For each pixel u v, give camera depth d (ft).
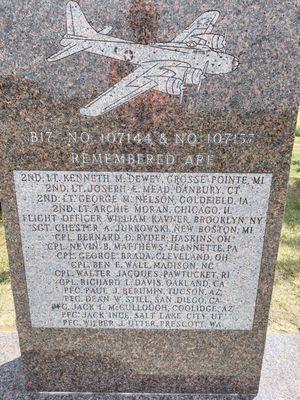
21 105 3.44
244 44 3.25
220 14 3.18
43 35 3.25
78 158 3.60
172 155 3.58
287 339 4.98
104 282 4.03
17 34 3.25
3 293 6.15
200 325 4.18
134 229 3.83
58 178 3.67
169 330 4.21
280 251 7.14
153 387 4.46
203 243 3.87
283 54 3.26
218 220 3.79
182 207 3.75
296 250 7.18
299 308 5.84
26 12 3.19
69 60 3.32
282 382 4.44
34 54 3.30
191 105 3.43
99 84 3.38
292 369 4.58
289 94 3.37
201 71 3.33
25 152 3.59
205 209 3.76
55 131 3.52
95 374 4.41
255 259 3.92
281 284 6.32
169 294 4.07
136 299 4.10
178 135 3.52
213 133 3.51
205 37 3.24
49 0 3.17
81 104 3.44
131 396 4.41
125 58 3.31
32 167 3.63
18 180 3.67
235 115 3.45
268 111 3.43
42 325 4.20
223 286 4.03
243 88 3.36
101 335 4.24
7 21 3.22
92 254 3.93
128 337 4.25
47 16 3.21
